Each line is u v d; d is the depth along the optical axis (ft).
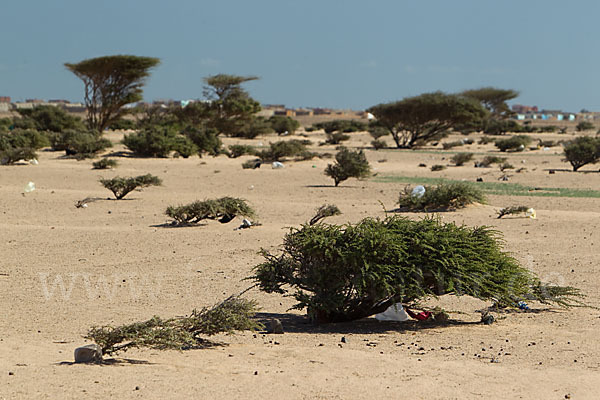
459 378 34.78
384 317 53.72
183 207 109.81
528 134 561.84
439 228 53.72
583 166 240.94
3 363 36.19
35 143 278.26
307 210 127.13
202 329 44.62
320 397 30.76
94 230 102.83
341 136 409.08
